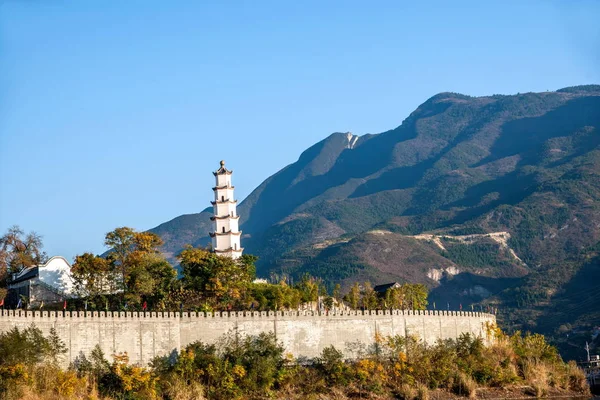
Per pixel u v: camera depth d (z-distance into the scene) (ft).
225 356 611.47
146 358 594.65
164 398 563.89
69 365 565.53
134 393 553.23
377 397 617.21
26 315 558.15
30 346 538.47
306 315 649.20
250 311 633.20
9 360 528.22
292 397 595.88
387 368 653.71
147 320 598.75
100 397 545.85
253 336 629.51
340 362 633.20
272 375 600.80
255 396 586.86
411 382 640.17
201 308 640.17
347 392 616.80
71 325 571.69
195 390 566.77
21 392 509.76
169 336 604.49
